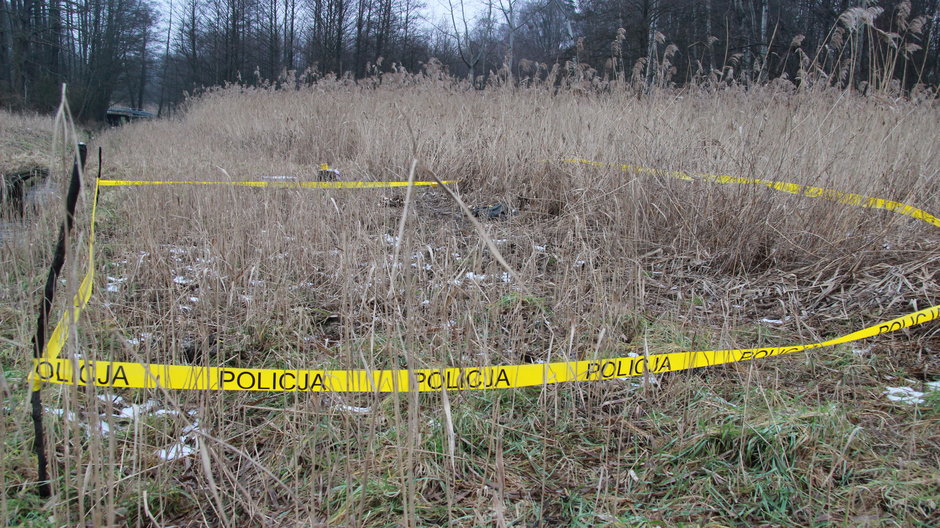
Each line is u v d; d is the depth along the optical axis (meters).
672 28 20.33
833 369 3.08
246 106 14.56
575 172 5.89
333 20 34.38
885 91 5.21
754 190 4.54
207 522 2.17
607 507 2.18
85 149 1.92
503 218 5.98
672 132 5.52
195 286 4.09
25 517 2.12
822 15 18.81
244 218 4.80
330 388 2.52
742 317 3.69
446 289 3.51
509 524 2.07
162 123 19.95
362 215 5.17
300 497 2.27
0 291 3.59
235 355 3.27
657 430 2.63
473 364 2.96
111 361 2.05
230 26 44.12
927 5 16.44
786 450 2.38
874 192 4.53
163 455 2.43
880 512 2.10
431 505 2.21
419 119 7.76
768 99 5.92
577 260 3.97
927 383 2.92
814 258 4.32
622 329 3.45
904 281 3.79
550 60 19.92
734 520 2.13
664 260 4.62
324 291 4.12
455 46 32.34
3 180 4.35
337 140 9.62
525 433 2.65
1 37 34.97
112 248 4.83
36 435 2.13
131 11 47.97
